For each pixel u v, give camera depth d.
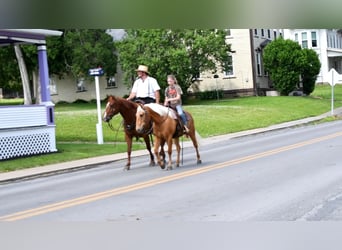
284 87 44.12
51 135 19.67
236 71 45.50
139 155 18.67
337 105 40.81
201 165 13.69
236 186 9.71
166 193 9.38
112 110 13.31
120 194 9.62
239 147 19.02
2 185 13.28
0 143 17.67
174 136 13.37
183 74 38.50
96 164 16.64
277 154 15.18
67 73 47.72
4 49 43.91
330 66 52.06
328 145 16.94
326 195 8.37
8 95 55.56
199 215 7.11
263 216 6.86
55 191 10.99
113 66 45.00
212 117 31.91
